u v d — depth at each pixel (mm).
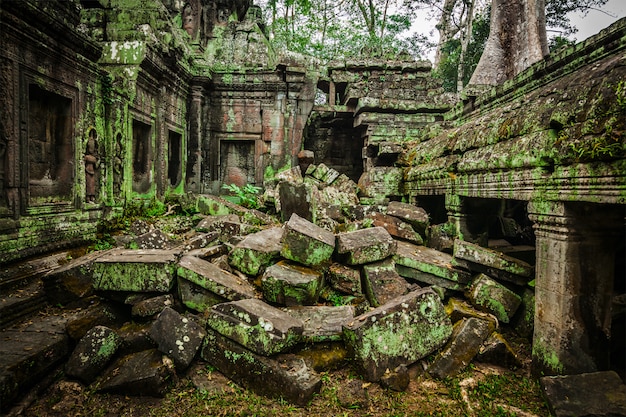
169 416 3203
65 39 5688
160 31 9914
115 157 7441
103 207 7027
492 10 11164
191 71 11477
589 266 3500
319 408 3367
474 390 3611
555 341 3543
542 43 10164
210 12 13242
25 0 4719
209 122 12289
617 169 2889
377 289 4691
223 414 3240
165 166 9930
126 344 3791
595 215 3445
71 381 3518
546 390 3230
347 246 4848
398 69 12461
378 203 9203
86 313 4152
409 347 3846
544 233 3740
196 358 3834
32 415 3135
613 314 4164
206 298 4301
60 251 5621
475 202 5922
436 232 6137
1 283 4375
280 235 5676
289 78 12039
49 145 5848
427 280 5102
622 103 2869
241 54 13195
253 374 3541
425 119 11672
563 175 3414
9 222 4734
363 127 12219
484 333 4074
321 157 14625
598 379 3203
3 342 3607
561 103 3678
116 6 9742
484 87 9109
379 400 3463
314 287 4484
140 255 4477
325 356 3859
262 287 4488
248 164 12789
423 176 7516
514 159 4148
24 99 4988
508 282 4770
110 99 7156
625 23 4160
